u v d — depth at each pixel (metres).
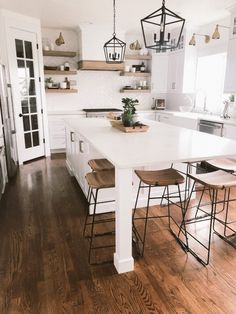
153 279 1.93
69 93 5.97
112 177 2.30
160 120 6.12
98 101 6.24
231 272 2.00
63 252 2.25
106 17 4.64
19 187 3.73
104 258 2.17
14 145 4.43
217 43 4.98
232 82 4.25
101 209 2.92
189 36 5.34
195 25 5.26
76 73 5.68
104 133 2.85
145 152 2.01
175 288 1.84
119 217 1.88
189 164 2.85
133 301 1.73
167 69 6.12
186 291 1.81
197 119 4.80
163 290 1.82
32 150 5.05
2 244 2.37
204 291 1.81
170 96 6.57
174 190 3.11
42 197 3.39
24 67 4.66
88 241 2.42
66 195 3.45
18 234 2.54
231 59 4.22
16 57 4.48
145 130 2.96
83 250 2.28
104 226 2.68
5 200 3.31
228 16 4.63
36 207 3.12
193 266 2.07
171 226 2.65
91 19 4.78
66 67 5.57
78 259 2.16
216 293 1.79
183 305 1.70
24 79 4.69
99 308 1.68
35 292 1.81
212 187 1.98
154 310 1.66
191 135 2.75
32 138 5.04
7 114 3.96
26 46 4.63
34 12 4.34
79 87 6.02
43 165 4.77
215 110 5.42
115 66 5.60
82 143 3.12
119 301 1.73
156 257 2.18
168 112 5.85
